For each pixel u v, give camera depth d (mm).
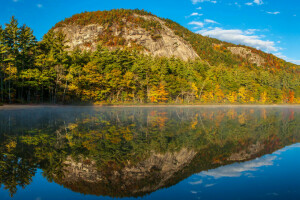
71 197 5285
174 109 43031
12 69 39344
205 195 5441
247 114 32875
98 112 31156
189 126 17766
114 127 16391
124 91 59781
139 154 9125
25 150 9250
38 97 49844
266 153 9719
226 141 12133
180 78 71312
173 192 5613
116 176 6738
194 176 6805
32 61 46094
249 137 13508
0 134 12695
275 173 7086
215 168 7617
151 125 17953
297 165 7895
